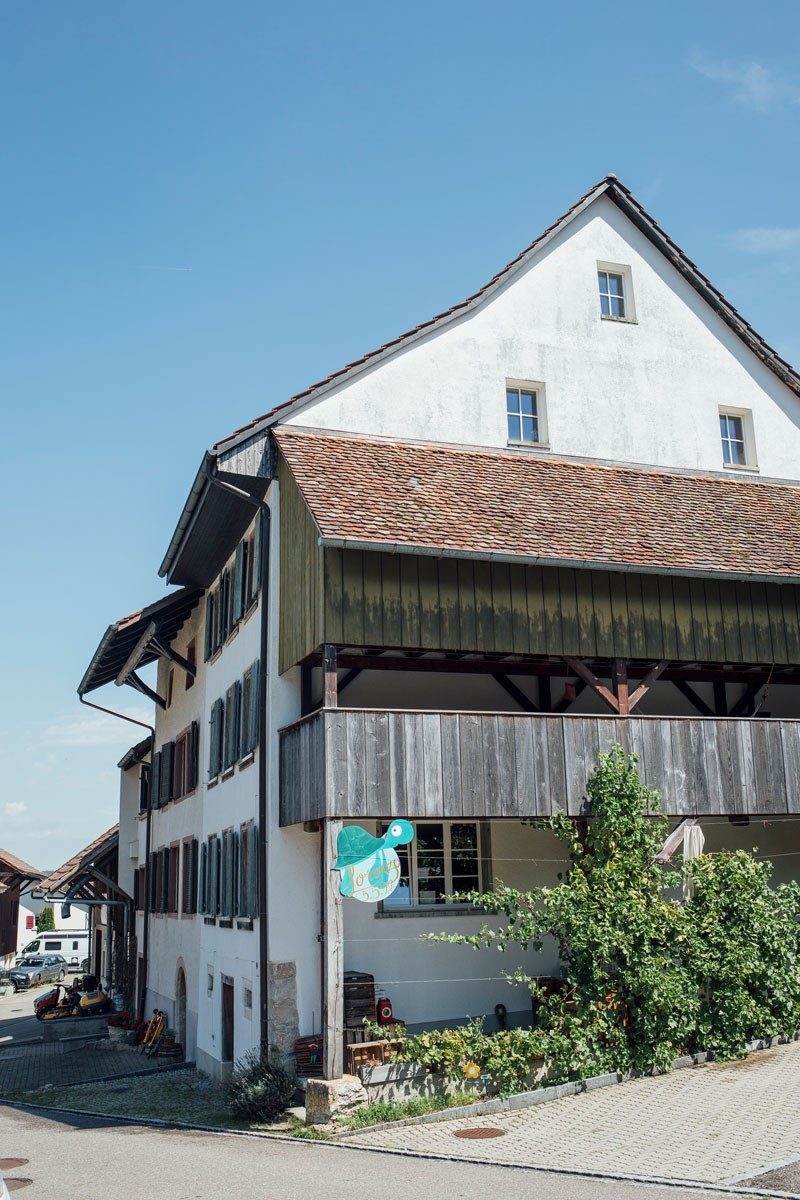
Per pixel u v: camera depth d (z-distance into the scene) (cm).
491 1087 1365
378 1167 1077
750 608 1727
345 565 1470
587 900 1460
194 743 2423
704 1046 1461
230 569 2064
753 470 2105
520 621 1556
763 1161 970
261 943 1569
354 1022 1541
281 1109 1416
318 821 1474
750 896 1530
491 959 1712
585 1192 915
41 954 6275
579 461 1950
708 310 2136
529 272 2000
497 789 1469
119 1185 1048
